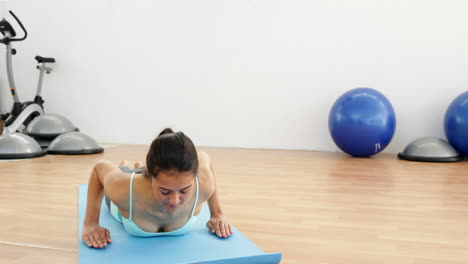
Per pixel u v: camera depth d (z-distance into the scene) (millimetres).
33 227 1828
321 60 4785
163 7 5227
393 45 4555
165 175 1188
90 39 5512
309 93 4855
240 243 1488
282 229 1801
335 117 4223
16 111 5023
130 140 5496
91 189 1549
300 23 4816
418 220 1943
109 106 5531
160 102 5352
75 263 1402
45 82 5719
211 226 1624
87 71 5566
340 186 2750
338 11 4688
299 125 4914
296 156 4309
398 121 4598
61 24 5590
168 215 1469
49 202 2281
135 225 1499
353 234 1732
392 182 2895
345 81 4734
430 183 2857
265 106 5000
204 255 1359
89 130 5633
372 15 4590
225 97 5125
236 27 5020
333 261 1426
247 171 3354
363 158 4191
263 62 4969
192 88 5227
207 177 1491
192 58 5191
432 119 4508
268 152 4648
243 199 2373
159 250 1411
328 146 4840
